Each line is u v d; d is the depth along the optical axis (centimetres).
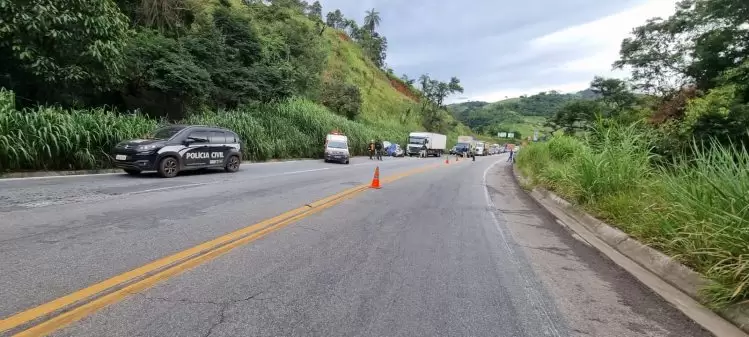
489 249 626
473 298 420
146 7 2402
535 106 17475
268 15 4609
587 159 974
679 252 532
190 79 2094
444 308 391
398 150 4688
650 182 791
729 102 1667
